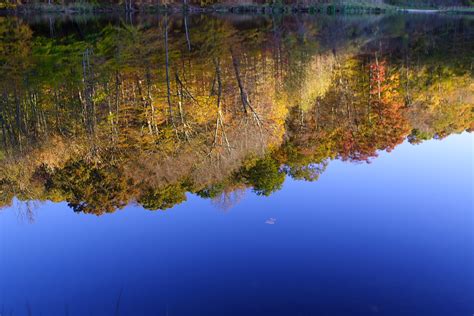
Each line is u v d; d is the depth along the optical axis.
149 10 40.34
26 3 36.12
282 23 37.81
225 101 21.98
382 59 29.30
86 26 32.59
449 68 28.11
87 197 16.62
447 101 25.83
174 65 25.38
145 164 18.41
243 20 38.53
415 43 32.88
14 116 20.30
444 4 51.12
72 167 18.47
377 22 40.91
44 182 18.00
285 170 19.61
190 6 41.91
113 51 27.08
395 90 26.61
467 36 34.50
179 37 31.08
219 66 25.31
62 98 21.45
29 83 22.02
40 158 18.98
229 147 19.73
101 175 17.97
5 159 18.88
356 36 34.72
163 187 17.00
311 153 21.16
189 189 17.20
